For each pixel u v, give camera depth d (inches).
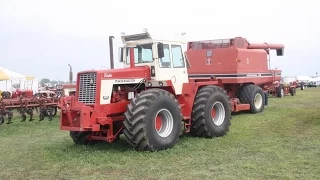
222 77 540.1
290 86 1003.9
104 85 298.7
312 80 2183.8
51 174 238.7
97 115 293.4
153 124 292.2
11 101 527.5
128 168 246.8
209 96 354.9
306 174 219.6
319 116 495.2
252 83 579.5
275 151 284.7
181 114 319.6
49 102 569.6
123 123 295.7
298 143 315.3
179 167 245.3
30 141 367.2
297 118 483.2
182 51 352.2
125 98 318.7
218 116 369.4
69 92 425.1
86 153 295.3
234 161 256.8
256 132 381.7
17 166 262.5
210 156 275.1
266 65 614.2
